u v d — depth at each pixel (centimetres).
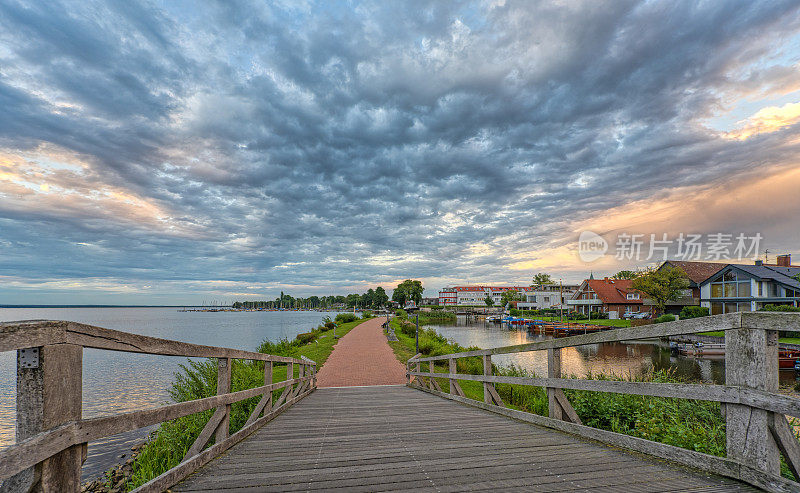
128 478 761
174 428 728
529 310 8462
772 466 258
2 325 166
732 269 3791
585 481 294
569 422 453
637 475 303
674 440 377
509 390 1062
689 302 4919
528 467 329
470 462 346
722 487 271
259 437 459
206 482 302
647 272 5088
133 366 2198
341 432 484
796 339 2639
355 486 293
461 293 13538
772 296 3484
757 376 269
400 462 350
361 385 1366
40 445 182
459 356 827
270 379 600
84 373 1967
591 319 6097
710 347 2864
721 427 439
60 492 197
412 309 2083
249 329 6228
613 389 387
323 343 2802
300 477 313
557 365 477
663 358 2739
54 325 195
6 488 181
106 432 227
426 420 561
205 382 954
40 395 190
